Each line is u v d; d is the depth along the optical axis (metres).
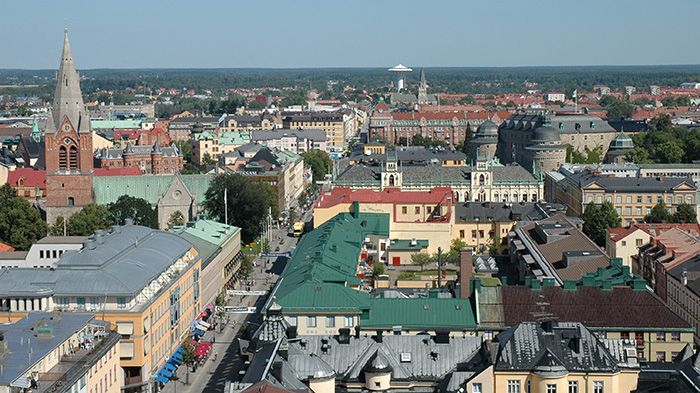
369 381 152.12
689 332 184.12
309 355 152.38
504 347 147.75
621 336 184.75
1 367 145.25
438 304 191.38
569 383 144.50
